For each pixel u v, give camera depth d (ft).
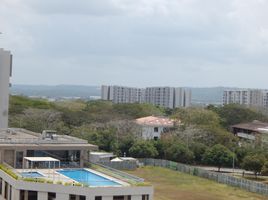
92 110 628.28
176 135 467.52
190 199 277.64
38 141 255.09
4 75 341.21
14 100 584.40
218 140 455.63
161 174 364.79
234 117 638.94
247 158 365.61
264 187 301.43
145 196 201.46
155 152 426.10
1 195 222.69
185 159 415.23
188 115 540.11
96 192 191.72
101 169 244.01
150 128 529.45
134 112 640.17
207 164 410.72
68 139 270.87
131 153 426.51
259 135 476.95
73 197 194.08
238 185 324.39
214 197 287.28
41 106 593.42
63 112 544.21
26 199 200.03
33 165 240.73
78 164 253.85
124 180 214.07
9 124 488.02
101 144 447.01
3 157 240.32
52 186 196.34
